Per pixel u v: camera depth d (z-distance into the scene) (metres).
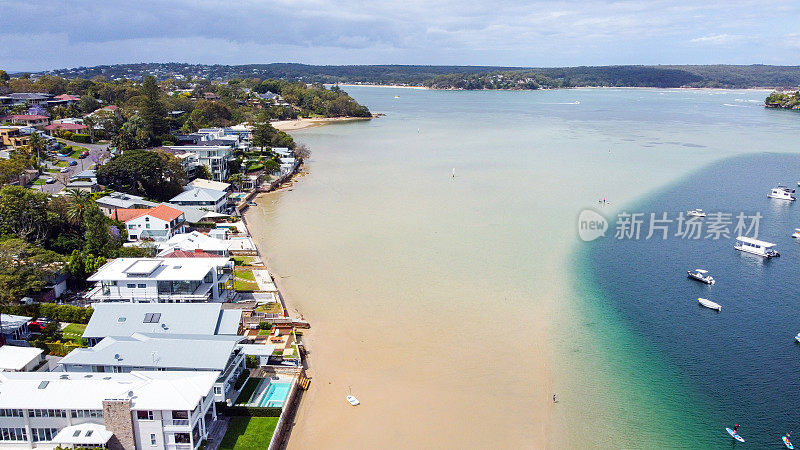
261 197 152.25
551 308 84.50
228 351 59.75
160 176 133.88
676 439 56.34
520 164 197.38
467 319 80.62
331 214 134.62
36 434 49.97
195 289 78.69
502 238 116.00
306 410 60.28
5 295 73.62
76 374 54.53
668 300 87.75
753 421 59.12
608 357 71.25
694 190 157.25
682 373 67.81
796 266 102.31
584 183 166.00
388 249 109.38
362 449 54.41
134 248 92.19
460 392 63.81
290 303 85.19
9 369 57.59
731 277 96.88
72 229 98.88
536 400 62.53
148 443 49.44
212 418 55.72
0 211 92.31
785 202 146.88
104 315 67.19
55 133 178.88
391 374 67.12
